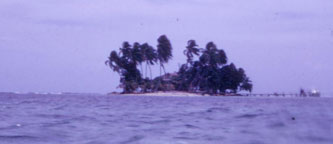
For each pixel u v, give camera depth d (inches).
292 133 862.5
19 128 1068.5
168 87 7460.6
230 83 7509.8
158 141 821.2
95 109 1952.5
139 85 7436.0
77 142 829.8
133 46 7362.2
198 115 1455.5
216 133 911.0
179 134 911.7
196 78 7411.4
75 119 1333.7
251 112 1558.8
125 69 7391.7
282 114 1389.0
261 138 818.2
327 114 1350.9
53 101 3125.0
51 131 995.3
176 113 1608.0
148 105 2459.4
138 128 1043.9
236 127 1008.9
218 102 3169.3
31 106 2228.1
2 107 2087.8
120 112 1706.4
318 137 805.2
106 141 831.1
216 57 7273.6
